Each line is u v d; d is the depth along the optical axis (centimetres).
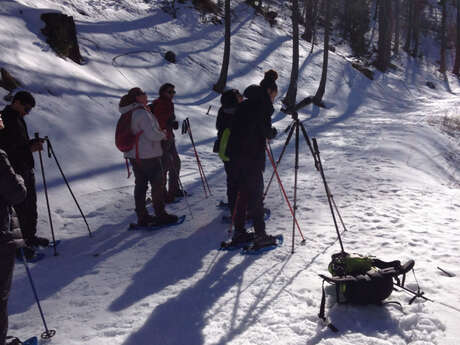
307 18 2820
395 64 3612
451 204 612
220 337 286
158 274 402
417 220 529
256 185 430
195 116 1308
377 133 1340
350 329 286
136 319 316
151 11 1992
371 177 775
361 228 499
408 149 1087
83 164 748
